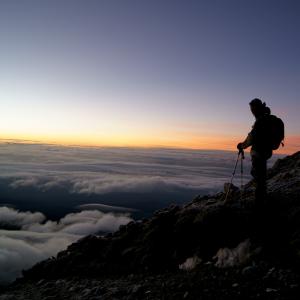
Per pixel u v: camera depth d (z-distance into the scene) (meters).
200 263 5.22
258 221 5.16
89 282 5.77
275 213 5.36
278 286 3.57
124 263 6.32
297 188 5.99
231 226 5.59
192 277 4.59
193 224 6.09
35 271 7.31
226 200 6.35
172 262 5.71
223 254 5.04
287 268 4.02
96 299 4.53
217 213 5.91
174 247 5.99
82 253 7.21
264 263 4.31
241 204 6.01
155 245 6.20
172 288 4.27
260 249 4.66
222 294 3.68
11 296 5.96
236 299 3.47
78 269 6.60
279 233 4.92
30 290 6.17
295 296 3.25
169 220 6.75
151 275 5.43
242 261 4.67
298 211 5.12
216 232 5.66
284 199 5.66
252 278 3.96
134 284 4.98
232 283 3.95
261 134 4.95
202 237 5.73
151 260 5.91
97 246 7.40
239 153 5.87
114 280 5.61
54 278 6.71
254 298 3.40
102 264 6.48
